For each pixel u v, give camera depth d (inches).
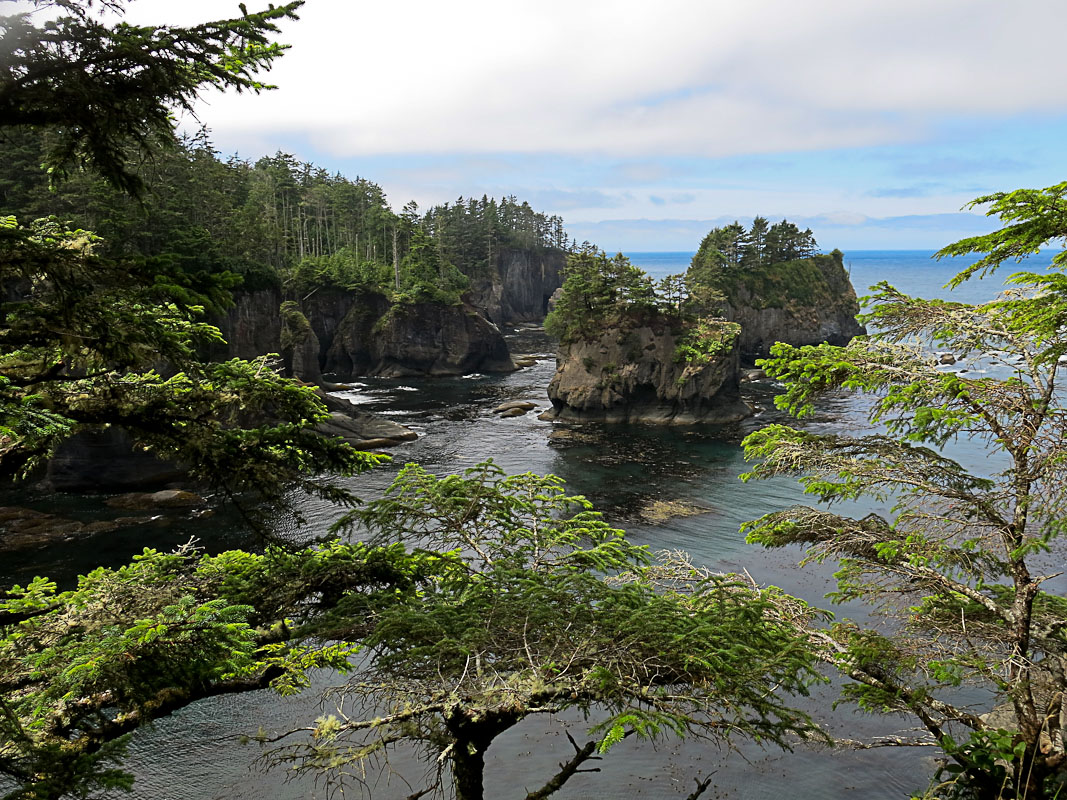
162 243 2322.8
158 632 324.5
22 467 387.9
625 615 405.4
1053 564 1120.8
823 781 810.8
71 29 283.9
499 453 2410.2
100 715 361.7
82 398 391.9
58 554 1380.4
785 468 509.4
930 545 445.7
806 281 5191.9
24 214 2081.7
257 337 2674.7
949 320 475.8
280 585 449.7
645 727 312.8
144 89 300.5
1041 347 446.0
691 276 4859.7
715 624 404.2
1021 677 423.5
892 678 473.1
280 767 804.6
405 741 857.5
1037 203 372.5
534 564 513.7
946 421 448.1
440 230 5890.8
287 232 4584.2
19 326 315.6
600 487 1990.7
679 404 2967.5
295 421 428.5
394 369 4229.8
